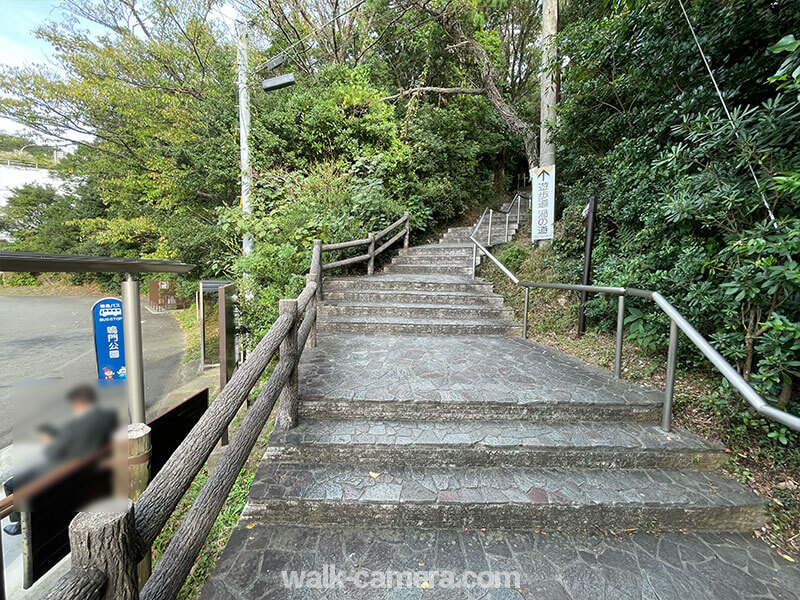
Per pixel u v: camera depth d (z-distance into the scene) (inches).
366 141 304.7
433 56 380.5
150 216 327.3
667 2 115.3
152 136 325.7
